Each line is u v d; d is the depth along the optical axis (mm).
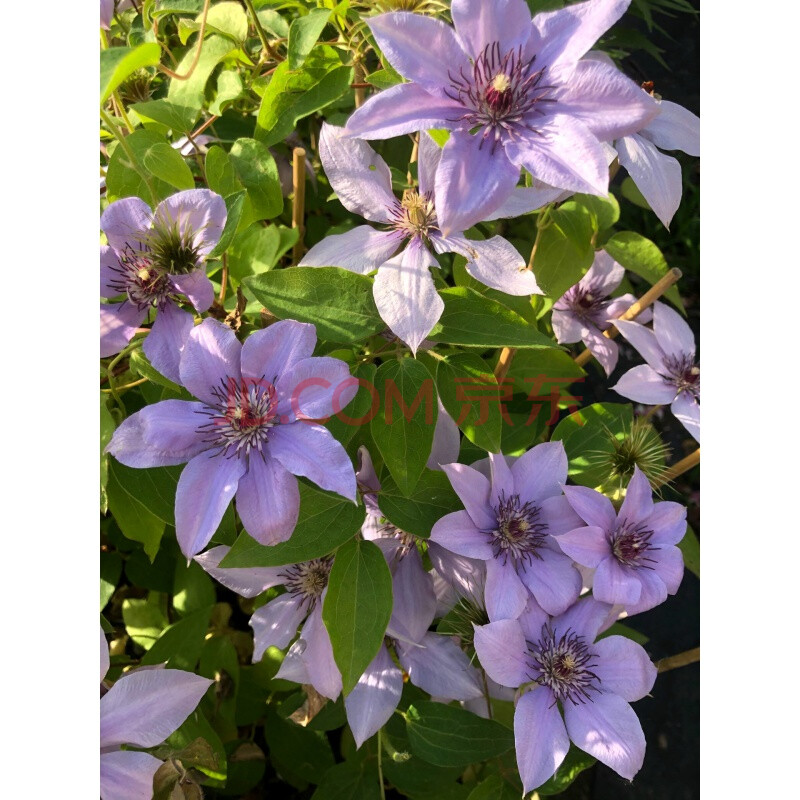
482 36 444
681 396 603
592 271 681
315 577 563
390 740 595
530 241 755
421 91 437
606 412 584
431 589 543
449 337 484
